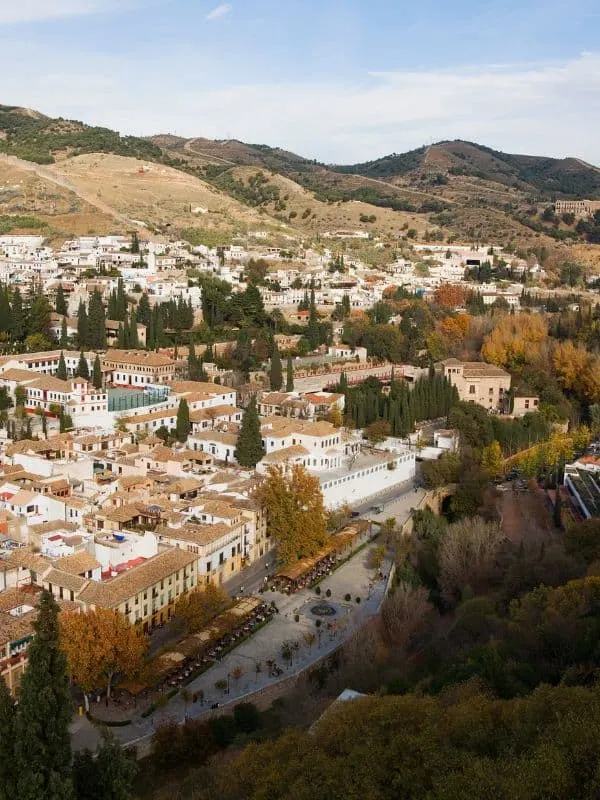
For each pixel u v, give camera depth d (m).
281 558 172.38
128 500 172.75
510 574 159.88
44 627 82.94
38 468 190.00
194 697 125.44
